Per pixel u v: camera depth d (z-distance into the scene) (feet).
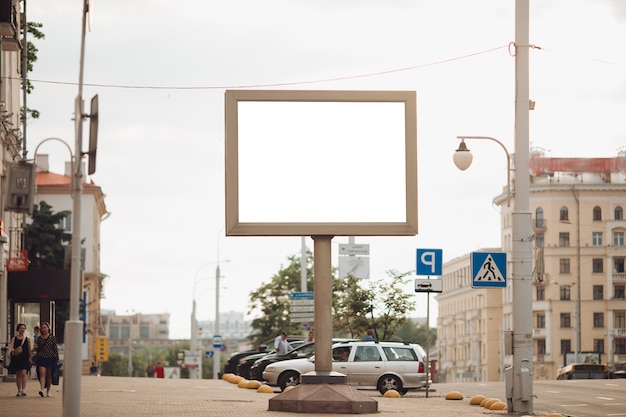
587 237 509.35
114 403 92.79
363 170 87.20
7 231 168.86
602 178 512.22
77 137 63.82
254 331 291.38
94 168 64.08
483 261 92.73
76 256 63.16
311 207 86.84
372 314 179.22
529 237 89.45
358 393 84.43
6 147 161.17
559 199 509.76
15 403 91.45
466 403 109.50
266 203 86.69
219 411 83.61
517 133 89.30
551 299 508.53
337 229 86.58
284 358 143.02
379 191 87.20
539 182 513.86
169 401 97.86
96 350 342.44
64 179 361.10
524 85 89.15
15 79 176.04
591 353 352.28
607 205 509.35
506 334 89.40
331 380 84.89
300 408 83.20
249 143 86.89
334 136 87.25
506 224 534.37
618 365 292.40
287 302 283.38
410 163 87.35
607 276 507.71
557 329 507.71
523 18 88.99
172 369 357.41
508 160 92.38
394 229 86.94
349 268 181.78
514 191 89.86
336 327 180.86
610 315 506.07
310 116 87.25
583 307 507.30
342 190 87.10
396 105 87.61
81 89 64.44
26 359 103.91
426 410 92.02
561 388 142.51
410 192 87.20
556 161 512.63
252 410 84.99
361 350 127.34
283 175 86.89
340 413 83.10
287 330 282.15
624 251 507.30
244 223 86.43
